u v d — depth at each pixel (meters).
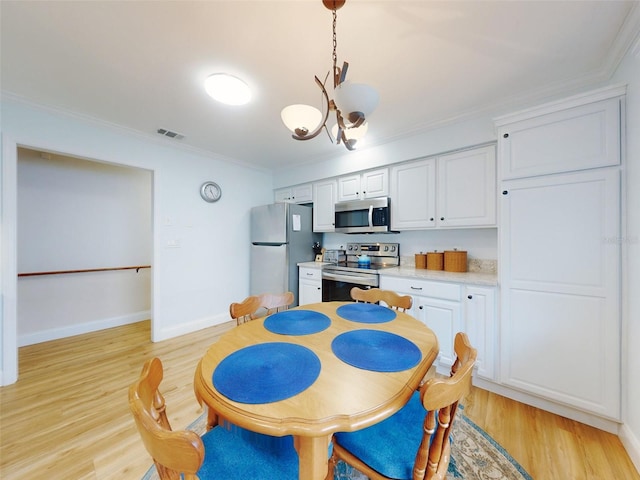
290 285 3.30
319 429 0.64
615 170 1.41
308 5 1.17
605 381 1.45
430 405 0.67
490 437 1.44
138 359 2.42
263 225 3.52
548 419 1.58
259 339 1.16
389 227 2.74
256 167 3.75
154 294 2.81
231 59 1.53
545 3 1.16
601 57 1.51
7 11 1.19
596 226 1.47
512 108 1.99
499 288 1.80
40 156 2.93
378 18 1.23
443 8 1.19
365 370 0.89
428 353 1.03
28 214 2.86
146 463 1.30
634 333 1.31
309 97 1.93
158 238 2.83
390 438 0.90
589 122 1.48
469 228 2.31
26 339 2.78
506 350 1.76
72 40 1.38
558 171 1.57
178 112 2.16
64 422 1.58
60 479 1.21
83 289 3.18
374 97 1.04
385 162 2.73
